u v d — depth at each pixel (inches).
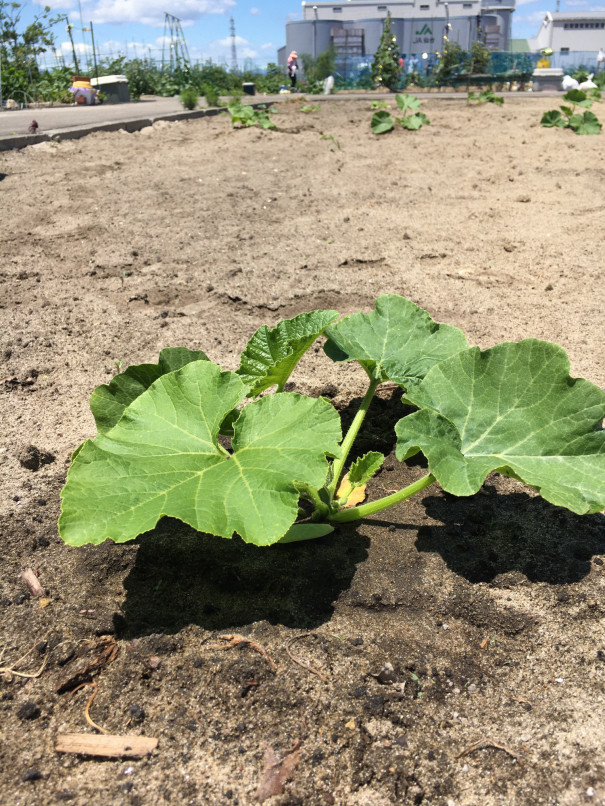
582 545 23.1
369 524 24.5
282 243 53.6
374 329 28.6
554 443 22.0
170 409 22.5
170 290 44.6
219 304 42.5
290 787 16.0
